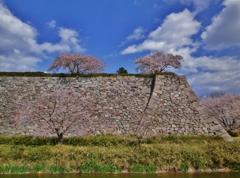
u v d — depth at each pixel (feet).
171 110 51.70
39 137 41.42
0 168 28.53
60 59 80.38
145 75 60.49
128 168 30.19
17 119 44.65
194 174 28.91
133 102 55.36
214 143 34.76
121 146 35.91
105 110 53.62
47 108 47.70
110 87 58.03
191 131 48.47
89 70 84.28
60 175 27.73
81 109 48.70
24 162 30.22
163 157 31.07
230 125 75.97
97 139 38.99
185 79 56.59
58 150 31.09
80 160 29.89
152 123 49.60
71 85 57.93
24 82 58.54
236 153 32.12
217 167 31.24
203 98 86.53
